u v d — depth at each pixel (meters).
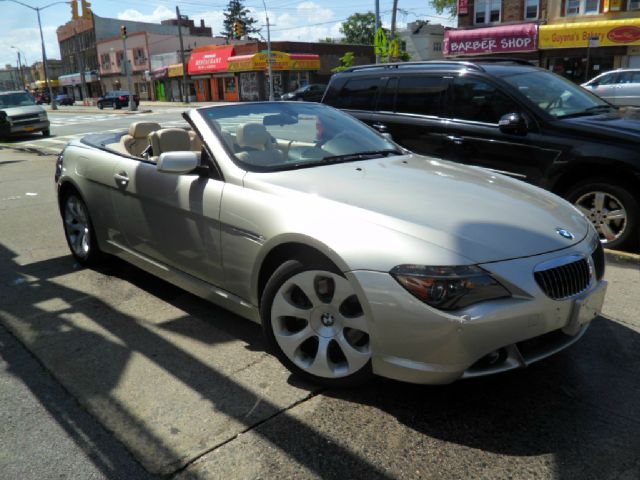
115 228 4.27
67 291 4.32
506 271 2.39
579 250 2.66
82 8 26.06
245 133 3.46
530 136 5.27
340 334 2.72
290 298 2.90
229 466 2.30
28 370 3.12
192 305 3.99
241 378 2.98
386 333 2.46
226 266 3.24
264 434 2.50
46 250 5.45
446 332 2.33
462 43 28.22
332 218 2.71
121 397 2.83
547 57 26.52
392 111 6.36
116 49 66.06
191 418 2.63
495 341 2.35
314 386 2.89
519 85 5.56
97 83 74.12
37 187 8.95
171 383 2.95
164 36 61.38
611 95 16.95
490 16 28.19
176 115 30.92
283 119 3.86
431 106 6.04
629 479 2.17
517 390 2.80
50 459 2.37
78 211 4.84
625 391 2.77
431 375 2.41
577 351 3.18
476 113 5.70
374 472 2.25
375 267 2.47
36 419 2.66
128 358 3.23
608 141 4.83
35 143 18.38
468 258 2.39
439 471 2.24
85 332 3.58
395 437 2.46
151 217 3.78
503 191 3.12
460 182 3.21
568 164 5.04
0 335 3.57
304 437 2.48
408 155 3.92
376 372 2.58
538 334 2.44
